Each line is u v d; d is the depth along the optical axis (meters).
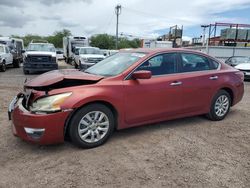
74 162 3.61
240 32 31.06
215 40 33.16
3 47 18.05
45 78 4.11
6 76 14.26
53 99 3.72
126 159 3.72
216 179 3.23
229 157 3.84
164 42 30.28
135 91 4.31
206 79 5.20
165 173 3.35
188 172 3.38
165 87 4.62
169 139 4.49
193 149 4.09
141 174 3.32
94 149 4.04
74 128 3.88
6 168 3.43
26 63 15.40
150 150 4.03
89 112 3.96
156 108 4.59
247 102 7.80
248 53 23.94
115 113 4.25
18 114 3.80
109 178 3.21
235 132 4.93
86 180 3.16
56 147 4.07
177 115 4.94
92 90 3.94
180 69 4.93
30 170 3.38
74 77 3.99
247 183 3.16
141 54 4.69
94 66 5.14
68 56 26.45
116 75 4.28
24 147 4.07
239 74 5.94
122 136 4.59
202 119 5.70
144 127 5.07
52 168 3.44
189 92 4.95
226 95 5.64
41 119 3.63
